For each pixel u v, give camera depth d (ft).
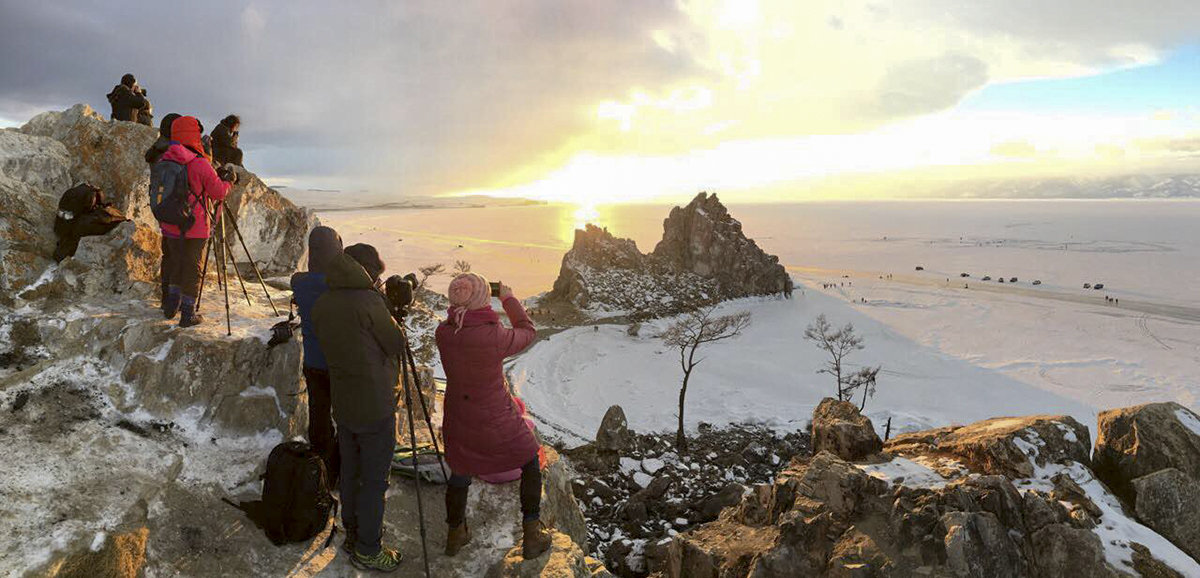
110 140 31.60
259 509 16.79
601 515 95.66
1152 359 469.98
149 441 18.20
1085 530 23.84
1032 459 28.55
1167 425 27.99
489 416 15.87
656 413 243.60
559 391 279.08
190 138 21.62
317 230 17.75
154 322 21.39
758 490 33.37
